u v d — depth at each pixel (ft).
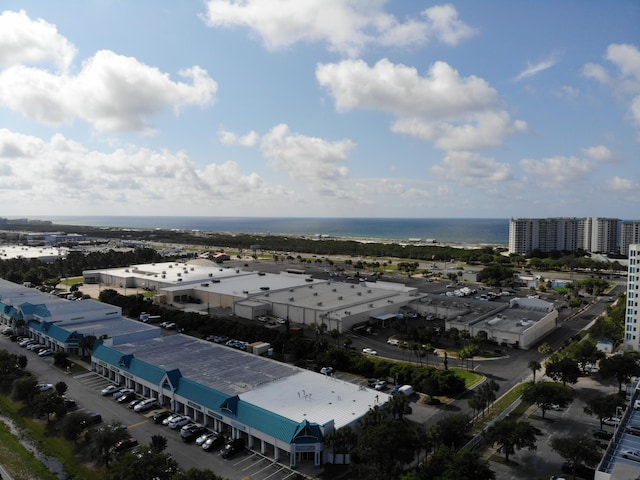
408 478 181.06
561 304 628.69
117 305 567.59
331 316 478.18
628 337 435.12
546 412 284.61
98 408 288.51
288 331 452.35
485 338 444.55
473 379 343.87
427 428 259.80
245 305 535.19
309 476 214.28
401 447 201.05
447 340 451.53
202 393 267.59
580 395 313.53
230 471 217.97
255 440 245.65
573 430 260.01
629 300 434.30
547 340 455.63
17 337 449.48
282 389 276.00
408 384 326.03
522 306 540.11
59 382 305.32
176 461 225.35
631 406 241.76
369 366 348.59
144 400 294.46
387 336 463.83
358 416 241.76
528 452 234.79
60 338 396.16
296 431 222.28
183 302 630.74
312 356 382.42
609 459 191.31
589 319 548.72
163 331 481.46
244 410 245.45
